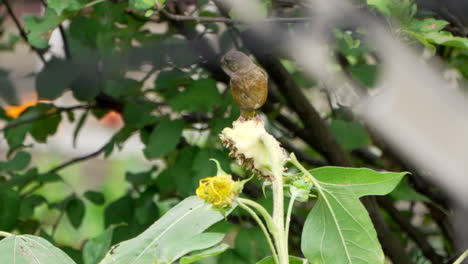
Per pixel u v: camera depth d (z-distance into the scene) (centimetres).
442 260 883
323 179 801
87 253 820
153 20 856
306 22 844
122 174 2159
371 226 800
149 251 797
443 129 843
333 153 866
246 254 843
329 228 802
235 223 864
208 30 864
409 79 838
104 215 873
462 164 845
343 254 801
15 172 881
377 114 854
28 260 798
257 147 795
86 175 2200
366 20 832
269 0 844
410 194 864
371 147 1095
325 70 866
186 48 858
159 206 873
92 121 2425
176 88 868
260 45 852
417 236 883
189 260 796
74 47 863
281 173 793
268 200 850
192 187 848
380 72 852
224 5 845
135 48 856
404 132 848
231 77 816
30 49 878
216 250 796
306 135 880
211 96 850
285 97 861
